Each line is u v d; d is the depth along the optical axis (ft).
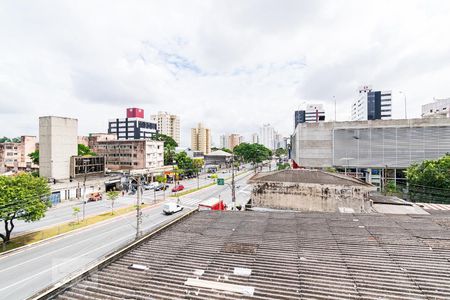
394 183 139.33
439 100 293.23
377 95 354.54
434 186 95.76
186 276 28.43
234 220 50.19
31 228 92.22
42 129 156.46
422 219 48.29
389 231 41.22
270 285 26.12
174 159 257.55
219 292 25.18
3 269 60.13
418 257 31.50
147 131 381.81
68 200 143.13
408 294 23.91
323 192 67.46
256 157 315.99
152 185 180.45
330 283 26.18
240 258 32.50
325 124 162.40
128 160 223.10
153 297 24.81
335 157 158.61
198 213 56.08
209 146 559.79
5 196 70.28
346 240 37.58
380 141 149.28
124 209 121.19
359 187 64.59
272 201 72.28
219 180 160.25
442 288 24.76
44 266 61.57
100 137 288.71
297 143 174.70
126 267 30.83
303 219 49.80
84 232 87.45
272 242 37.60
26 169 252.83
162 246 37.06
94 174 174.40
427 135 140.15
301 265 30.09
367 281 26.32
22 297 48.60
